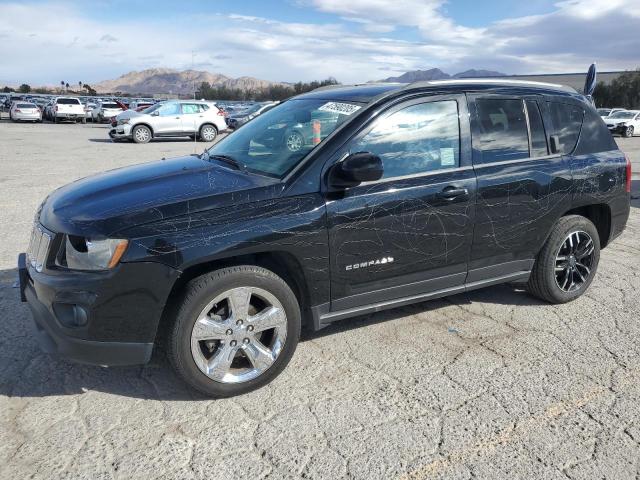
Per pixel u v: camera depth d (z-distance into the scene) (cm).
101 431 292
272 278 321
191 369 308
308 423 302
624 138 3003
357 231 344
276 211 319
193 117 2262
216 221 306
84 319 291
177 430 294
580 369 363
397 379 348
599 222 498
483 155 401
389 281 370
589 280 479
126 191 334
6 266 546
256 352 326
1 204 835
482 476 263
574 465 271
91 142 2134
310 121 378
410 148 371
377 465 269
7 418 302
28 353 373
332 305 353
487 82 421
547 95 447
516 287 514
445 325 429
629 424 304
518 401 325
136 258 288
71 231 298
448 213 378
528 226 424
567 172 441
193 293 300
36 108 3800
